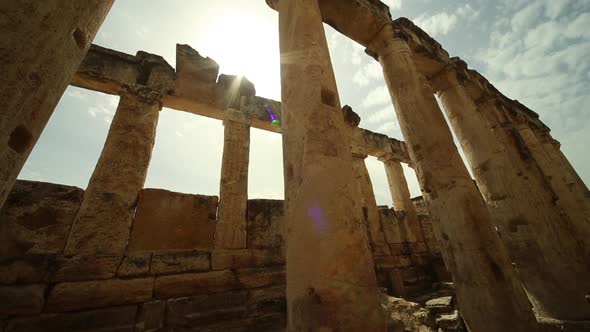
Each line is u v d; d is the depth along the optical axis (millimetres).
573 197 7180
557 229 4863
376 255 7879
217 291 5000
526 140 7984
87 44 1746
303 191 2080
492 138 5227
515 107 8750
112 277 4289
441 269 8430
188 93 7266
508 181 4906
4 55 1132
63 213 4391
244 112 7578
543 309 4445
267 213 6336
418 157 4203
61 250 4188
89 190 4691
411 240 9078
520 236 4727
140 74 6855
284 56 3004
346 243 1882
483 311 3055
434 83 6340
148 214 5117
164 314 4414
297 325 1753
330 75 2818
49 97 1410
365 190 9047
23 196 4195
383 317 1788
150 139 5738
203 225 5574
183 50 7730
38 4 1313
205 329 4562
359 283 1792
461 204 3564
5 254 3816
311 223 1938
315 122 2338
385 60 5117
